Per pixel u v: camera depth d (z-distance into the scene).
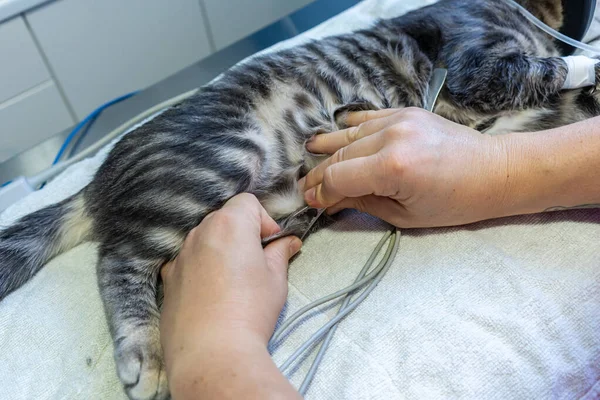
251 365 0.30
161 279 0.44
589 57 0.53
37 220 0.48
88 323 0.42
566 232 0.39
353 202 0.42
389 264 0.40
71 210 0.49
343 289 0.38
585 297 0.36
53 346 0.41
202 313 0.33
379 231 0.43
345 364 0.35
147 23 0.70
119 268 0.44
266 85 0.50
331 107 0.51
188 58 0.77
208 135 0.45
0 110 0.67
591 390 0.35
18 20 0.60
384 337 0.36
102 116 0.66
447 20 0.57
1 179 0.62
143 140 0.46
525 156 0.37
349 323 0.37
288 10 0.80
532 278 0.37
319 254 0.42
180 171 0.44
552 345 0.35
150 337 0.41
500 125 0.52
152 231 0.43
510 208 0.38
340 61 0.53
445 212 0.38
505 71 0.52
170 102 0.60
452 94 0.53
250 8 0.78
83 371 0.39
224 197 0.44
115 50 0.70
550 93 0.50
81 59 0.68
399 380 0.34
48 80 0.67
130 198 0.44
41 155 0.64
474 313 0.36
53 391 0.38
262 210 0.40
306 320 0.38
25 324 0.42
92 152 0.59
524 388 0.34
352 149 0.40
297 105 0.50
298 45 0.55
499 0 0.58
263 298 0.35
